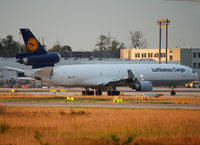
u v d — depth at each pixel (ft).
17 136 338.34
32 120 423.23
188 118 433.89
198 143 312.50
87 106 601.21
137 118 430.61
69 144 307.37
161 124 388.16
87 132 355.15
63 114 475.72
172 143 313.12
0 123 388.78
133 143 308.40
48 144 305.12
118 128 371.15
